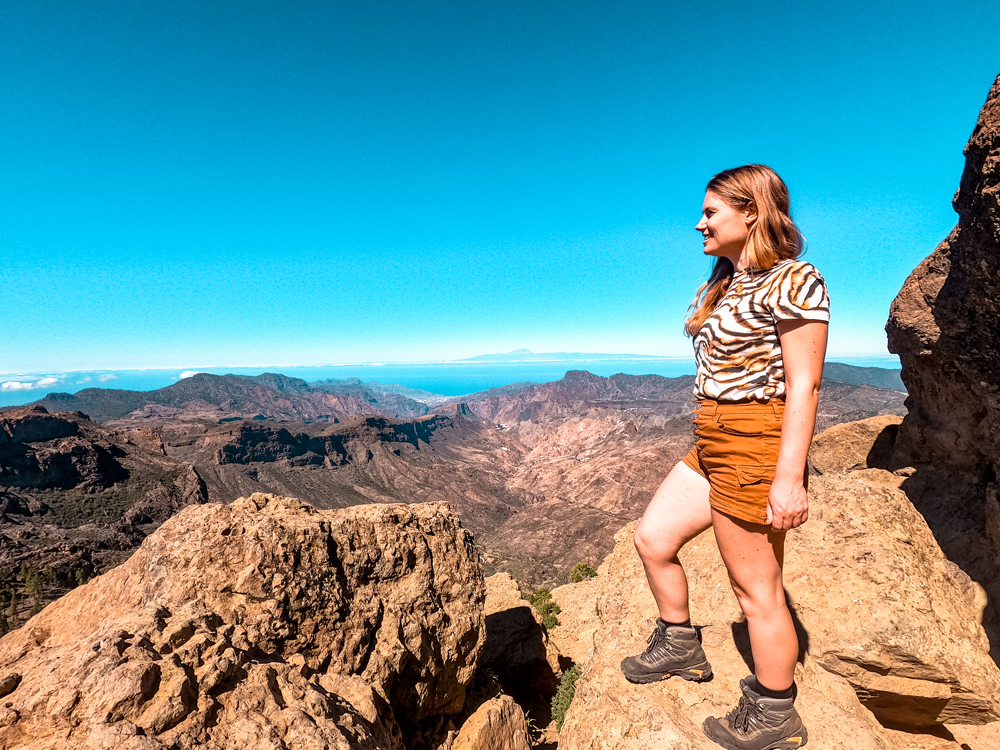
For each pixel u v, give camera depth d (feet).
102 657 12.35
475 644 30.17
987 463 22.88
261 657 17.40
